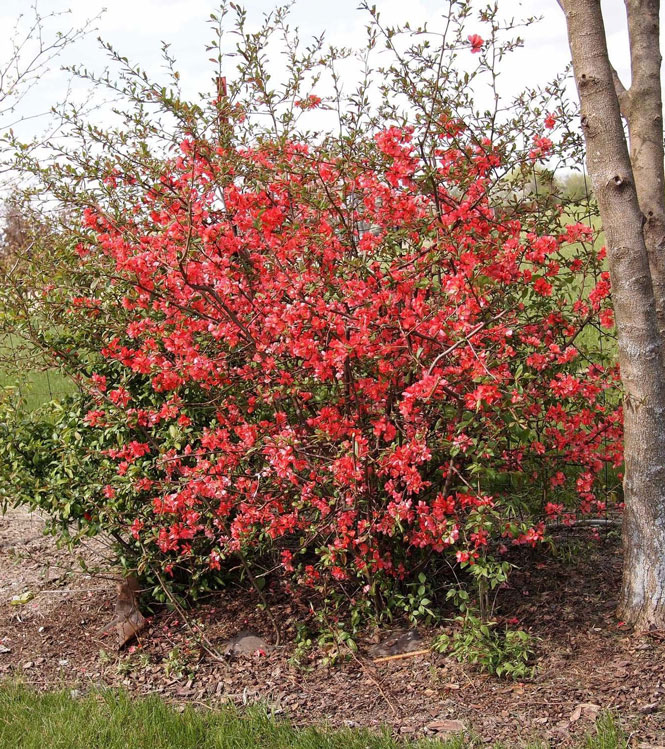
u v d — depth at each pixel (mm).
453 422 3660
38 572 4867
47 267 4035
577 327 3926
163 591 4184
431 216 3553
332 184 3555
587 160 3439
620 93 3820
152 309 3779
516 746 2846
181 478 3674
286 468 3295
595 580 4039
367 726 3102
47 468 4066
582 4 3285
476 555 3391
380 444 3633
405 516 3311
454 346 3078
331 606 4012
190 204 3258
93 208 3857
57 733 3117
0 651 4020
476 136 3695
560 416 3881
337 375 3504
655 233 3760
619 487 4730
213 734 3062
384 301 3219
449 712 3135
